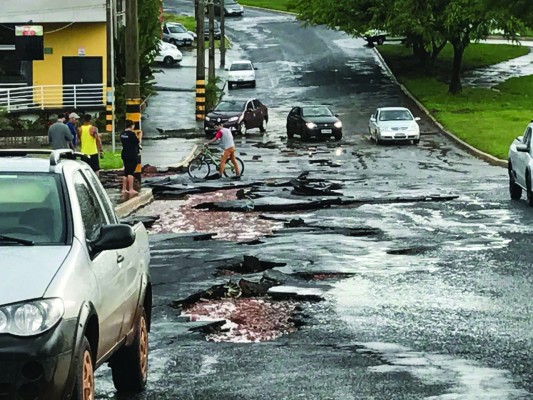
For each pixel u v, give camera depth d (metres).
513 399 13.35
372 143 74.31
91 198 12.82
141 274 13.80
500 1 71.44
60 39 83.94
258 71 118.88
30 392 9.73
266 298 21.50
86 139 44.09
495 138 71.56
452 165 58.69
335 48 131.12
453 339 17.23
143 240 14.45
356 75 115.12
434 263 25.55
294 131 77.25
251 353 16.36
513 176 40.00
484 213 36.00
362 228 32.28
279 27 145.75
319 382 14.34
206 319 19.23
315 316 19.39
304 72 117.75
